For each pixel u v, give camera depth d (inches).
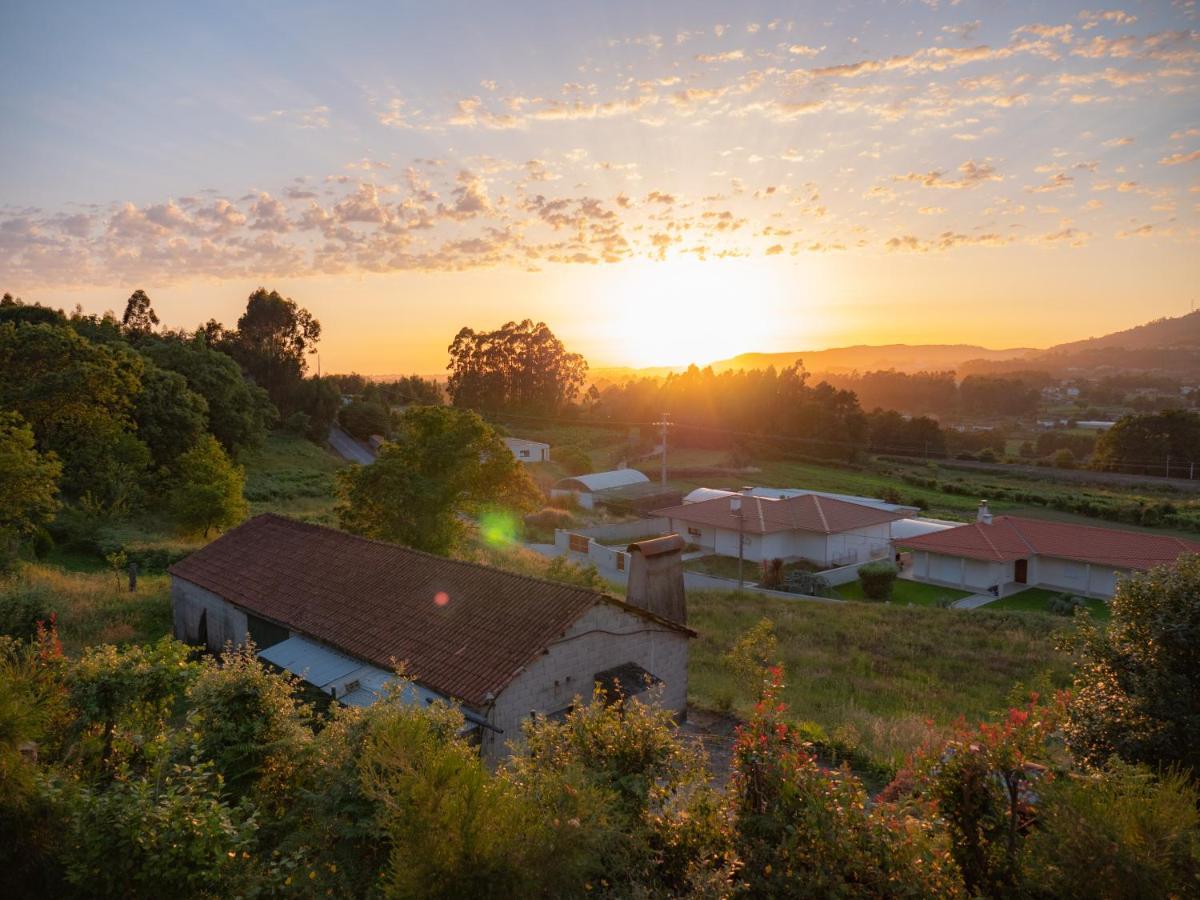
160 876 215.5
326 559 739.4
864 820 221.9
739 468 3065.9
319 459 2657.5
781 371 3846.0
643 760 269.1
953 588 1444.4
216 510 1301.7
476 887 186.7
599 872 216.4
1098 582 1368.1
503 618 560.1
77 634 767.1
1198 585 301.3
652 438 3895.2
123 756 310.7
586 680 552.7
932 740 503.5
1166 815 197.8
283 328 3115.2
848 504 1724.9
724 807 249.8
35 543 1131.3
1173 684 291.4
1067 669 808.9
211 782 303.7
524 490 1098.7
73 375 1444.4
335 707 336.5
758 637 671.8
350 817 247.9
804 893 209.8
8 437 1052.5
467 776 204.8
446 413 1079.0
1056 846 201.9
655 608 698.8
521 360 4131.4
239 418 2251.5
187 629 805.2
